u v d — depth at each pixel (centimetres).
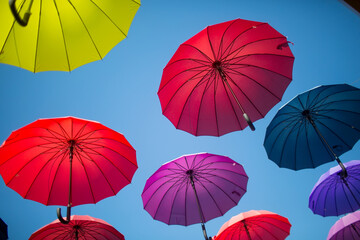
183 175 525
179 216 530
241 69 393
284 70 392
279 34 361
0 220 478
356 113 488
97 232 555
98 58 278
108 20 272
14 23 242
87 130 384
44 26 259
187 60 373
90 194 409
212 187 538
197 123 411
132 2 274
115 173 424
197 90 399
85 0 264
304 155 515
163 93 388
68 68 273
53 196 389
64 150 400
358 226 616
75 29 267
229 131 411
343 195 580
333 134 503
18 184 373
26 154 380
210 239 436
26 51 258
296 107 485
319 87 463
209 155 505
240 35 362
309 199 592
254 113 407
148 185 520
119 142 404
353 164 557
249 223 595
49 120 357
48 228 514
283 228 585
